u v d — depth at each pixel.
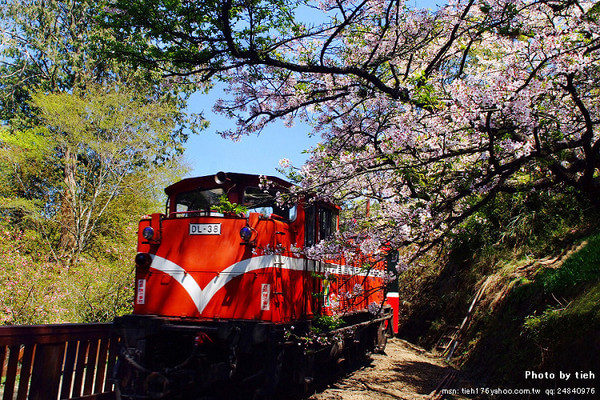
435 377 9.30
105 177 19.34
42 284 10.03
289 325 6.47
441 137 5.98
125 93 19.52
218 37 6.43
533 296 8.23
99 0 16.06
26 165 19.14
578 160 6.43
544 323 6.85
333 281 7.71
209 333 5.90
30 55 23.64
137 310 6.61
